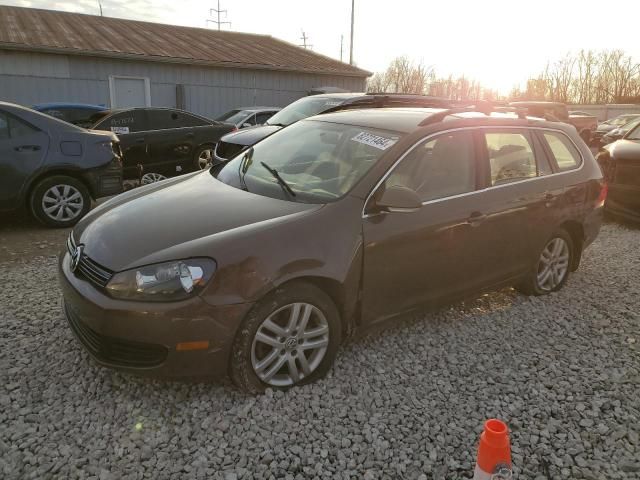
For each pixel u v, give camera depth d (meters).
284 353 3.01
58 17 20.83
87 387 3.02
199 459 2.51
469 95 38.84
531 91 51.59
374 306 3.38
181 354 2.72
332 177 3.48
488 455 1.99
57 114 12.52
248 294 2.77
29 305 4.04
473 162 3.89
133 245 2.88
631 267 5.65
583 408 3.07
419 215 3.47
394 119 3.92
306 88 21.55
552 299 4.67
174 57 18.03
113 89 17.44
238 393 3.01
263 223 2.99
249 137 7.71
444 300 3.82
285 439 2.68
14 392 2.94
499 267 4.13
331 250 3.04
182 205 3.31
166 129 9.64
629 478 2.55
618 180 7.48
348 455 2.60
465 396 3.14
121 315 2.68
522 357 3.64
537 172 4.40
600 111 34.12
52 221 6.58
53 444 2.56
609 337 3.99
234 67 19.44
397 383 3.23
